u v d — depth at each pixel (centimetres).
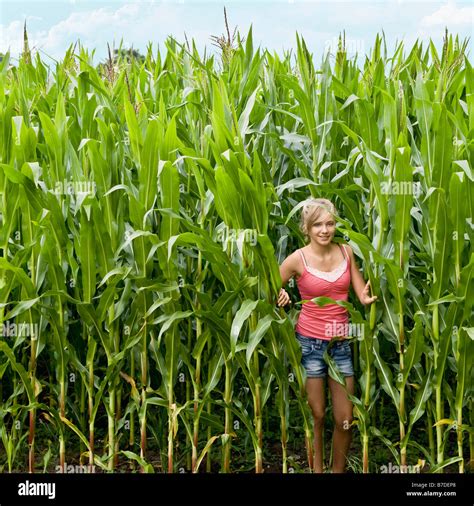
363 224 407
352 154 392
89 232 349
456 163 315
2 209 372
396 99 384
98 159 351
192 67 579
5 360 401
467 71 449
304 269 349
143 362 367
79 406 426
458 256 330
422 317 348
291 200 423
